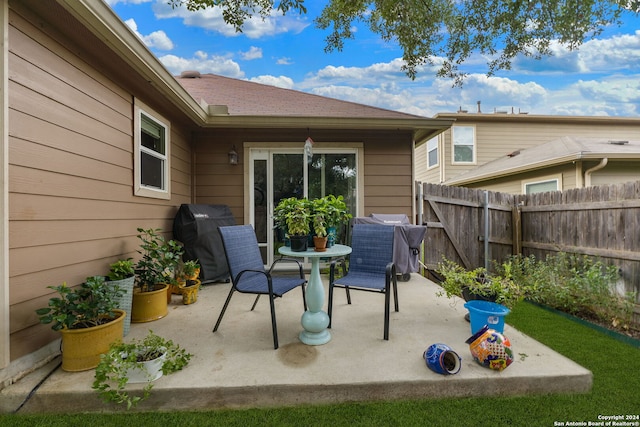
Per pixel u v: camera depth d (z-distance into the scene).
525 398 1.76
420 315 2.79
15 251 1.77
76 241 2.27
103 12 2.05
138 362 1.66
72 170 2.24
